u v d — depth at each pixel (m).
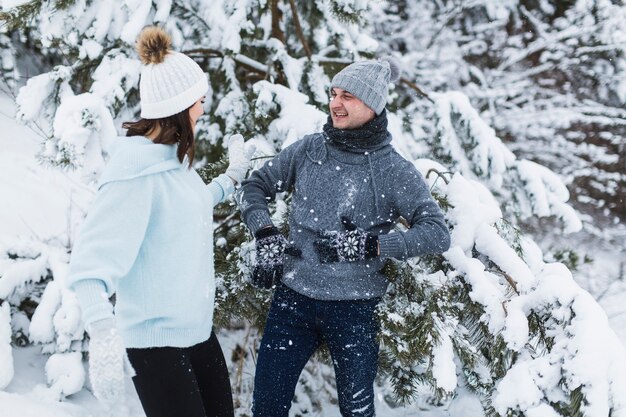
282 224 2.39
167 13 2.88
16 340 2.47
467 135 3.34
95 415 2.32
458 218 2.37
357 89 1.98
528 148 5.54
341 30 3.37
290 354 2.02
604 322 1.96
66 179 3.41
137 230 1.52
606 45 5.55
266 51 3.34
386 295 2.23
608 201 5.72
